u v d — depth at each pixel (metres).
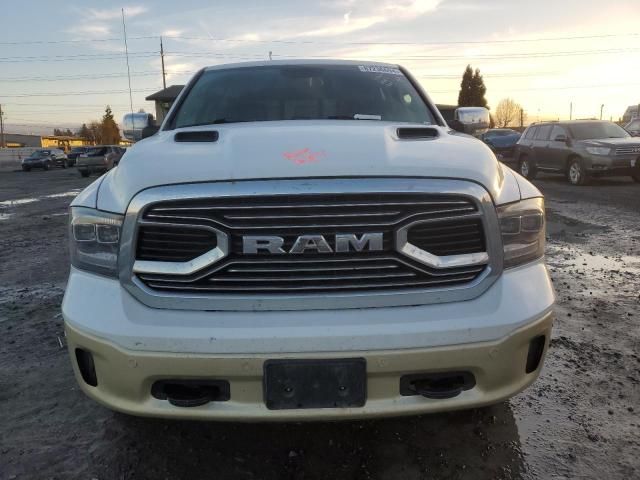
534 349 2.35
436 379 2.12
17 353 3.76
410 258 2.10
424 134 2.76
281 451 2.61
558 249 6.70
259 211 2.06
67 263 6.56
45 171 40.88
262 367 2.03
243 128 2.77
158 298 2.11
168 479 2.41
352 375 2.04
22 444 2.67
